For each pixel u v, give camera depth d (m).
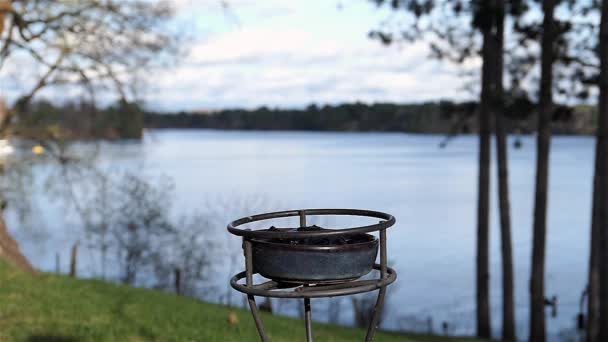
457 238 55.34
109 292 10.16
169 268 21.66
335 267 2.91
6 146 15.01
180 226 22.59
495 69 17.44
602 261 14.33
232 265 23.86
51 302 8.61
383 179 113.44
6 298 8.47
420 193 90.88
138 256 21.39
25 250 32.25
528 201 83.44
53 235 34.09
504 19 17.17
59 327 7.29
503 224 17.94
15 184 15.47
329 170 134.00
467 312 30.88
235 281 3.16
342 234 2.89
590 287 17.56
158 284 21.81
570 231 60.50
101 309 8.66
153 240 21.70
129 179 20.98
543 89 16.62
